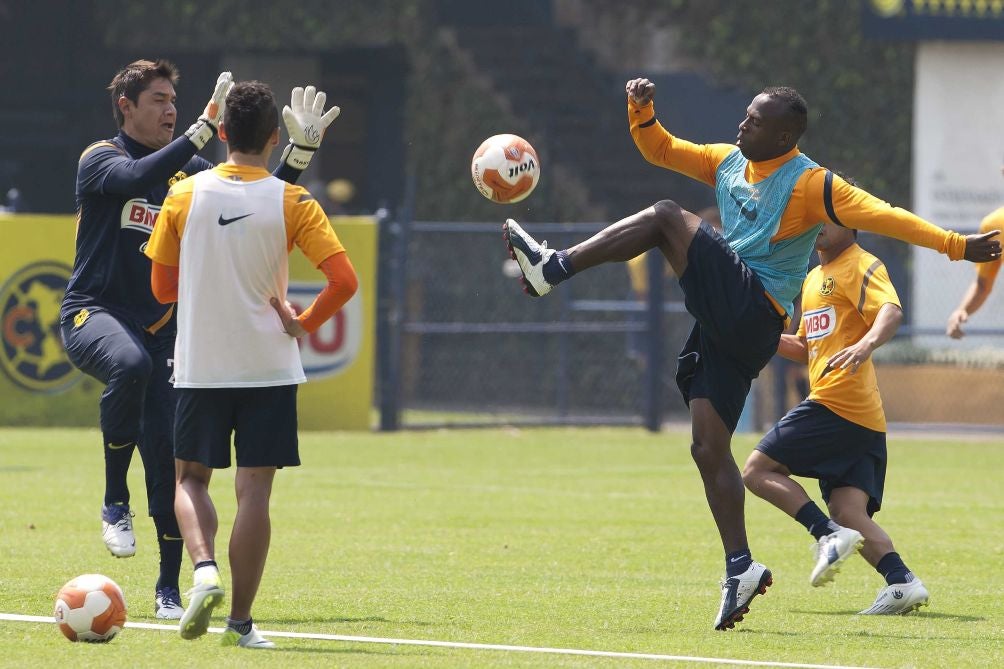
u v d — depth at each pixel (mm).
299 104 23672
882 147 89062
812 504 26656
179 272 21875
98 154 25156
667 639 23438
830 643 23297
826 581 24750
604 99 88625
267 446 21641
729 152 25281
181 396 21859
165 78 25828
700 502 43719
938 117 76250
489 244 77688
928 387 69688
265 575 29875
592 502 43500
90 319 25016
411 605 26422
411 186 65312
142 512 39125
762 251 24328
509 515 40406
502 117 89875
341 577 29703
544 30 91875
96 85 81812
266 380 21578
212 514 21812
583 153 86875
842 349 27422
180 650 21547
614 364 76625
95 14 82375
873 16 76062
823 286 27781
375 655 21469
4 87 81000
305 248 21703
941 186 76250
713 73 90750
